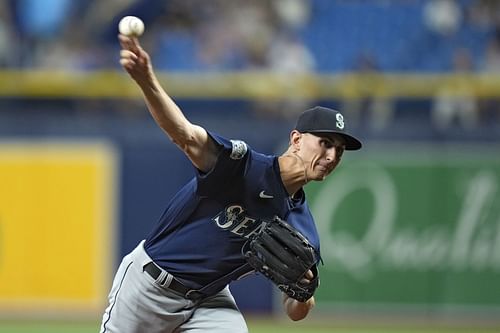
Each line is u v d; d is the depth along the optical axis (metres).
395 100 45.03
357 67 47.62
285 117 42.72
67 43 46.59
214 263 17.55
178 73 44.50
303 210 17.92
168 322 18.05
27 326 37.69
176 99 45.34
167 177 40.97
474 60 49.16
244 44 47.88
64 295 40.88
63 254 40.88
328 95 42.88
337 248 40.75
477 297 40.69
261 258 17.31
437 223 40.62
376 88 42.72
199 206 17.20
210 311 18.17
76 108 43.38
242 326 18.23
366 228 40.66
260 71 47.00
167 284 17.70
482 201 40.50
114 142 40.94
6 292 40.88
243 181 16.61
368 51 50.75
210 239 17.38
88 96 42.84
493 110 43.31
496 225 40.53
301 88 42.88
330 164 16.92
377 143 40.69
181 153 41.00
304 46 48.75
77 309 40.84
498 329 38.25
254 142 40.47
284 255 17.23
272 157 16.94
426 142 40.59
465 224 40.62
